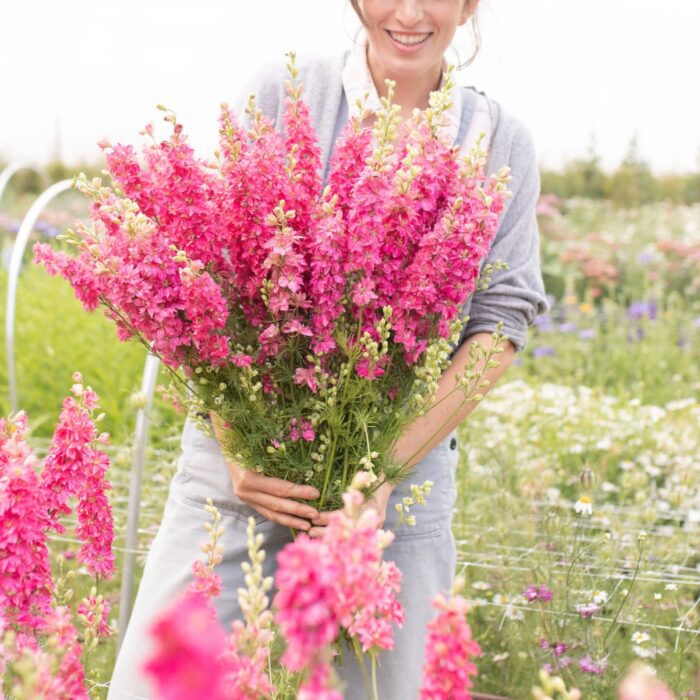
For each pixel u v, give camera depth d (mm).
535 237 2574
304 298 1860
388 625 1360
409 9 2201
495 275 2463
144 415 3064
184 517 2441
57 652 1413
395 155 1991
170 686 911
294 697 1935
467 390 2104
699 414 5008
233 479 2178
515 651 3158
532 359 7082
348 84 2439
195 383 1995
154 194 1879
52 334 5570
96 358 5215
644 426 4848
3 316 5801
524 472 4109
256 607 1386
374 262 1813
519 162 2521
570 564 3156
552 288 8820
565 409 4965
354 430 1984
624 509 3941
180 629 917
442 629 1261
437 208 1918
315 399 1988
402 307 1871
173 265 1805
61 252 1883
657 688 1059
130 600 3004
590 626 3031
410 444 2264
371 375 1880
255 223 1818
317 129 2438
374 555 1254
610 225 10156
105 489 1842
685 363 6633
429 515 2465
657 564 3438
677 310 7637
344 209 1885
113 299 1796
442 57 2418
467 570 3590
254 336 1970
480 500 3850
